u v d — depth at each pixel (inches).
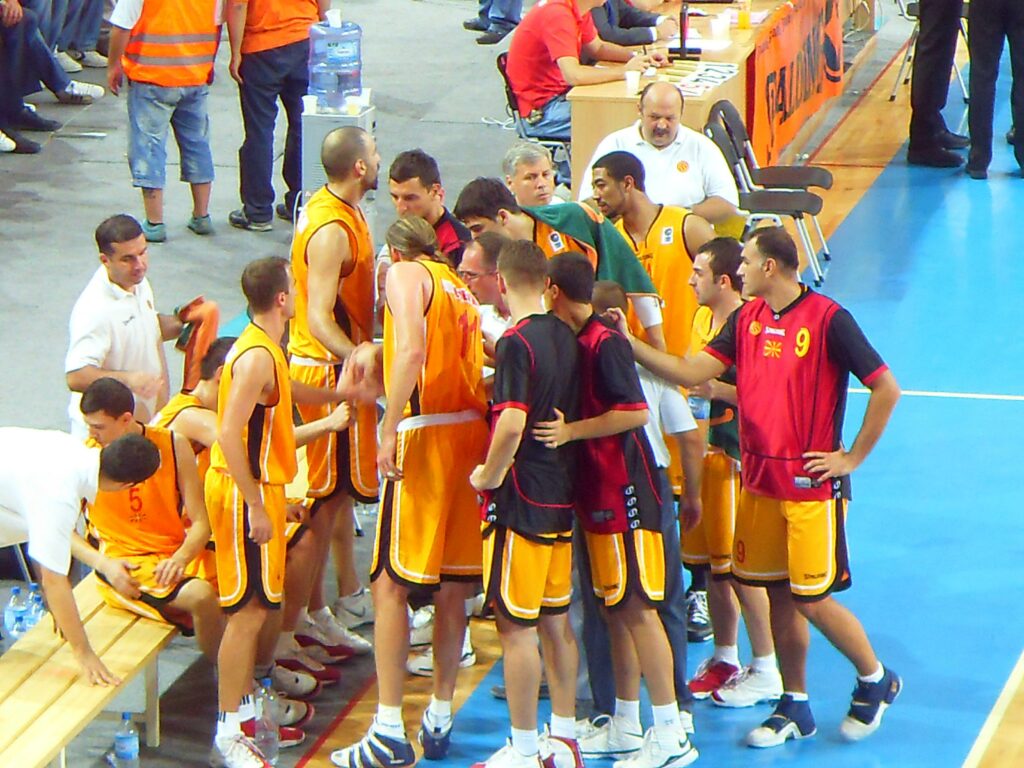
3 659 680.4
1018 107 1525.6
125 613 717.3
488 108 1684.3
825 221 1421.0
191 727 723.4
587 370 650.8
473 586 751.7
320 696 751.7
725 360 689.6
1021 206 1457.9
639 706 737.0
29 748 613.0
